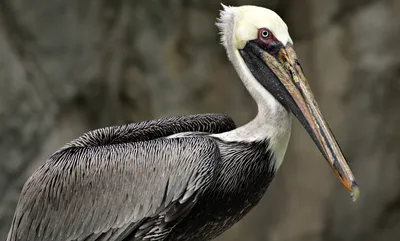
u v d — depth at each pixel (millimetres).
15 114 15250
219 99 15961
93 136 9156
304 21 16031
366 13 15773
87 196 8531
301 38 16094
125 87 15734
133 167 8453
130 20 15719
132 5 15711
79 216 8547
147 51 15742
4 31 15359
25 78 15320
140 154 8484
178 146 8406
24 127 15281
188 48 15883
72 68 15547
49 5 15461
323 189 15891
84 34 15578
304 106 8297
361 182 15789
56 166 8742
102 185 8500
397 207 15891
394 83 15719
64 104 15523
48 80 15469
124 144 8656
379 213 15891
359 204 15836
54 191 8641
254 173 8398
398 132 15719
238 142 8453
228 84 16016
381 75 15711
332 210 15922
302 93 8328
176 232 8469
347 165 8109
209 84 15938
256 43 8508
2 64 15250
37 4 15430
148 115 15734
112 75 15711
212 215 8438
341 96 15820
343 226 15945
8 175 15227
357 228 15922
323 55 15922
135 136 9164
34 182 8805
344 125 15781
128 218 8414
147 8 15742
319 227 15961
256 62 8523
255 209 15938
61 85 15500
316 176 15891
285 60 8414
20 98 15281
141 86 15742
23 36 15438
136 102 15766
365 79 15773
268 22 8484
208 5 15883
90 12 15602
